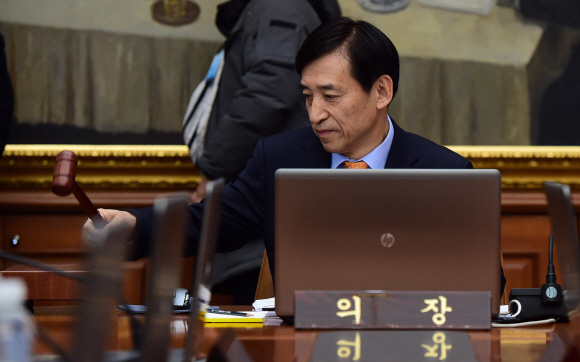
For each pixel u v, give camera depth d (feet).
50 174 18.17
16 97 18.31
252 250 15.06
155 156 18.16
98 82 18.40
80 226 18.25
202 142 16.39
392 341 6.79
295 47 15.16
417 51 18.71
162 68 18.47
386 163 11.68
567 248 6.48
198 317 5.73
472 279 7.77
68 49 18.40
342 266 7.81
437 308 7.76
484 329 7.75
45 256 18.15
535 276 18.48
